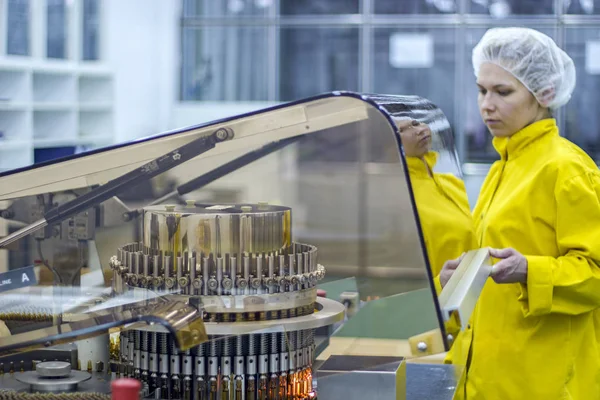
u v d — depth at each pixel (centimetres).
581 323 202
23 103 699
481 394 207
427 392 157
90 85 858
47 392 132
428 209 140
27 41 723
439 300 128
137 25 915
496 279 191
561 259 192
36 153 747
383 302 129
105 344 143
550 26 906
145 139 139
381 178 129
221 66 977
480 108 217
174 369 134
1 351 125
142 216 139
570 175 194
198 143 138
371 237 130
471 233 174
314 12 959
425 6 936
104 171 140
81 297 137
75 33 793
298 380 139
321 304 136
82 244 140
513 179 209
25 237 139
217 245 133
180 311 126
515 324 203
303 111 133
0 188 139
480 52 213
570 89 217
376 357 129
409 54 942
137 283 134
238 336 133
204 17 972
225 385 134
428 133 151
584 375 205
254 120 136
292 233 137
